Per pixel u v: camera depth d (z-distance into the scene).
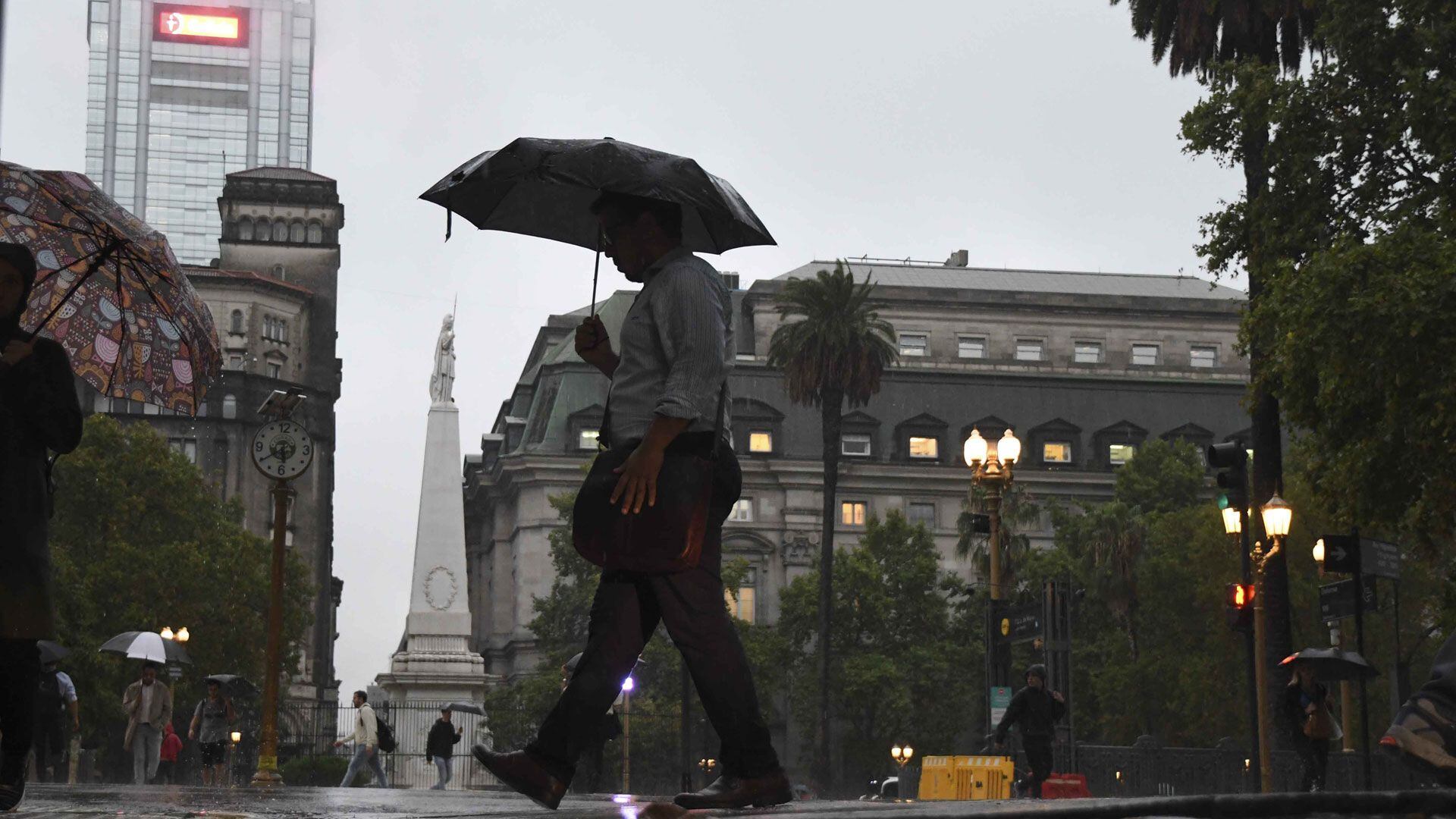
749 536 84.81
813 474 85.69
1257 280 27.86
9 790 4.66
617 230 4.76
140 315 5.70
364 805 6.36
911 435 87.94
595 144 4.73
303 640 75.62
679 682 66.69
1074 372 96.00
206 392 5.84
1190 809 3.03
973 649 72.94
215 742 25.70
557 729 4.49
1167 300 97.94
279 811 5.32
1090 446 89.62
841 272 57.34
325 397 87.88
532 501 85.50
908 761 66.56
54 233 5.60
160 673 38.53
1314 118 26.75
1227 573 56.31
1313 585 52.69
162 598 54.00
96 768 56.78
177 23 152.50
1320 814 3.14
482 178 4.79
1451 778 3.74
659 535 4.38
